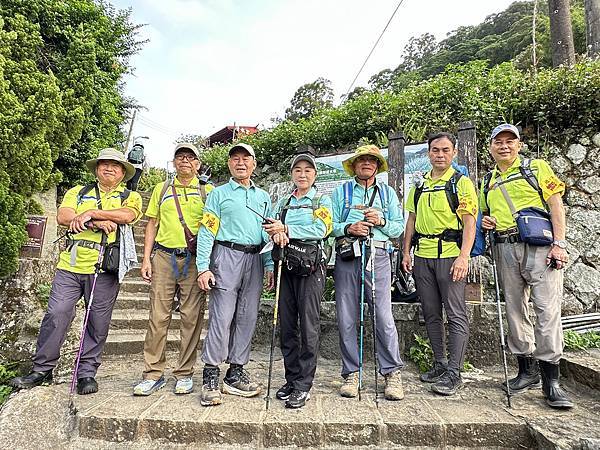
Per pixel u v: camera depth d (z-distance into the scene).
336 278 3.09
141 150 6.83
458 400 2.77
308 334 2.72
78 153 5.74
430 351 3.53
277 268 2.88
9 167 4.17
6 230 3.82
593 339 3.59
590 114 4.71
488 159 4.92
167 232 3.07
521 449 2.33
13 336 3.68
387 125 5.64
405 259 3.32
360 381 2.80
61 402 2.67
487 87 5.27
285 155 6.94
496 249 3.02
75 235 3.05
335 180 5.02
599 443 2.07
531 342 2.93
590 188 4.64
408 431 2.36
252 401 2.75
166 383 3.19
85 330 2.91
